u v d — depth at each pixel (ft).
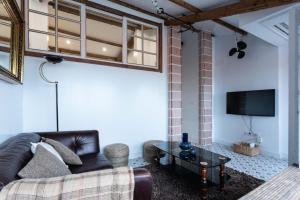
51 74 9.57
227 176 8.38
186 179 8.39
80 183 3.30
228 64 15.35
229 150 14.03
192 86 16.47
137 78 12.45
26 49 8.97
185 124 16.99
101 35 12.64
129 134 12.07
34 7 9.44
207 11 11.33
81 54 10.50
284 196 2.62
